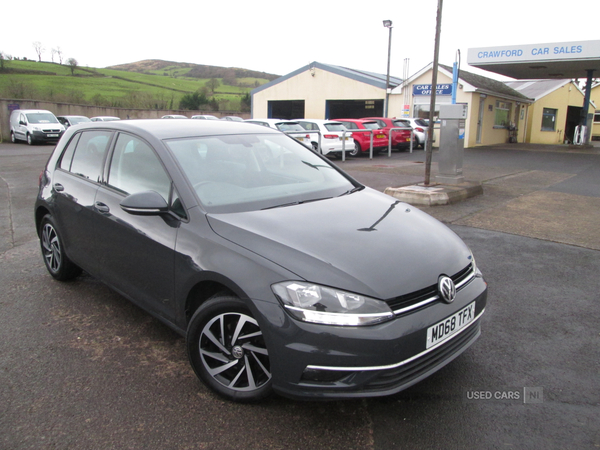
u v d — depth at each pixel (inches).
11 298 163.0
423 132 835.4
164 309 119.9
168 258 113.7
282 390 93.4
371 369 88.0
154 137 132.6
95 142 156.2
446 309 97.9
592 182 414.0
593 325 141.6
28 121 946.7
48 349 129.0
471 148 838.5
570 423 98.6
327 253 97.6
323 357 88.0
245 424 98.7
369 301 89.4
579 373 116.7
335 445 92.7
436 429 97.1
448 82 860.6
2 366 120.2
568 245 219.3
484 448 91.5
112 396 108.1
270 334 91.7
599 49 708.0
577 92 1285.7
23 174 491.5
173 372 118.1
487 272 185.3
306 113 1067.3
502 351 127.3
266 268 95.2
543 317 146.9
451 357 100.7
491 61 808.9
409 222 119.9
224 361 104.8
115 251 134.6
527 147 876.0
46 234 179.6
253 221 109.4
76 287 173.3
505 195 346.9
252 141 147.9
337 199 131.0
